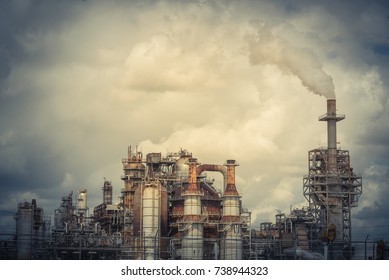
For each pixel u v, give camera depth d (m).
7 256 135.38
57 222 155.00
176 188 142.75
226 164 136.75
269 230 147.12
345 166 144.25
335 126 145.50
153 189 134.00
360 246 133.25
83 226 151.38
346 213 143.38
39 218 143.88
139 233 134.38
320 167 144.75
